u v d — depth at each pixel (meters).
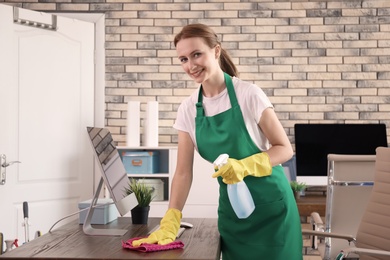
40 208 4.96
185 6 5.48
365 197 3.33
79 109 5.32
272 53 5.45
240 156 2.50
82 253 2.08
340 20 5.40
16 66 4.82
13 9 4.75
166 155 5.44
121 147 5.17
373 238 2.87
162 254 2.07
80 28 5.35
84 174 5.30
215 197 5.06
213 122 2.54
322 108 5.42
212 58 2.37
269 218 2.54
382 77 5.39
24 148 4.86
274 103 5.45
